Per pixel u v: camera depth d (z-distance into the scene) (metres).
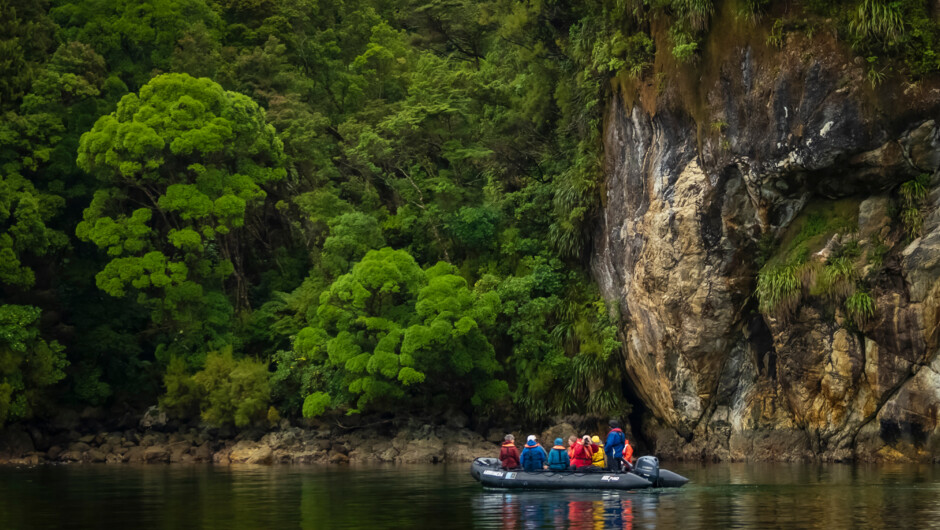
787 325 32.78
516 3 44.50
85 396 43.06
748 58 32.31
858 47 30.30
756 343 34.75
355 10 62.28
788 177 32.25
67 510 20.31
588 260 41.16
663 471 23.86
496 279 41.31
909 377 31.30
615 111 37.94
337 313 39.41
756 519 17.25
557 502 20.61
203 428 41.22
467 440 38.44
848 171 31.30
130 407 44.19
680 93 34.31
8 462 38.62
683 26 33.78
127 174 41.75
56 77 45.19
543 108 44.62
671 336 35.78
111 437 41.69
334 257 43.91
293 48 56.88
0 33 45.91
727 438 35.69
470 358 38.31
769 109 31.95
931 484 23.94
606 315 39.12
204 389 41.16
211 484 26.56
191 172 44.41
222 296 44.94
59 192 45.62
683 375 36.06
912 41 29.84
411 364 37.53
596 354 38.56
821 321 32.34
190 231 42.78
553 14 43.56
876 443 32.25
